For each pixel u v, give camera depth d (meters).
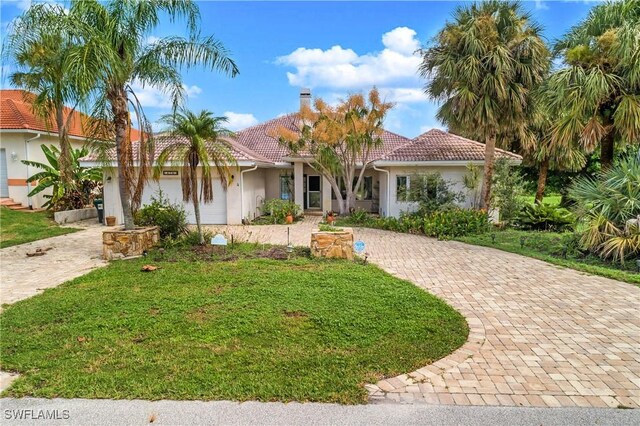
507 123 15.14
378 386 3.94
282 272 8.36
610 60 10.43
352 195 19.25
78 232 14.70
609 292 7.23
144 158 10.52
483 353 4.71
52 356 4.52
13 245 12.04
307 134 17.92
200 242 11.11
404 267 9.25
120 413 3.47
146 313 5.89
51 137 19.61
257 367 4.26
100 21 9.70
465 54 14.60
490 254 10.84
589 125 10.74
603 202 10.31
